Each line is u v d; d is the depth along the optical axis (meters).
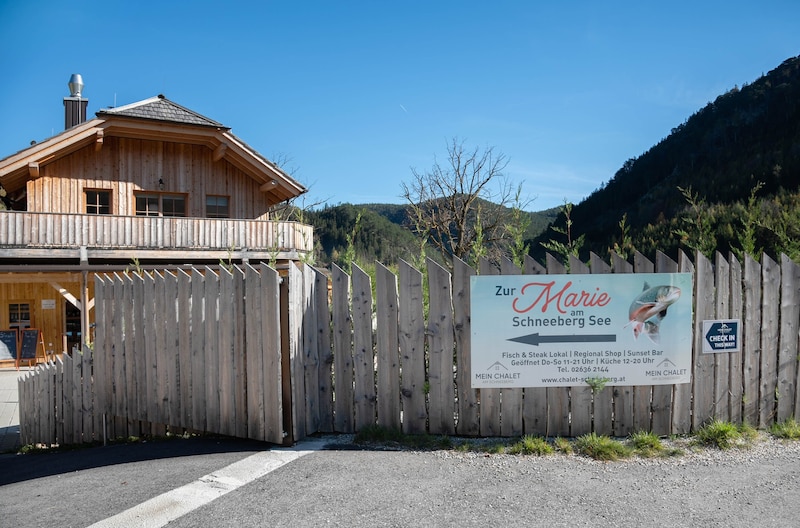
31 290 20.73
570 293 5.16
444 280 5.18
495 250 12.02
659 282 5.20
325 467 4.41
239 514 3.60
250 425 5.28
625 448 4.79
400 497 3.82
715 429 5.05
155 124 19.06
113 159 19.75
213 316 5.64
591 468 4.39
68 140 18.19
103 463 5.31
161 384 6.14
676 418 5.21
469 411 5.17
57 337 20.97
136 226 18.19
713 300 5.30
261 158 20.59
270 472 4.34
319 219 30.67
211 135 19.86
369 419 5.31
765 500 3.81
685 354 5.22
